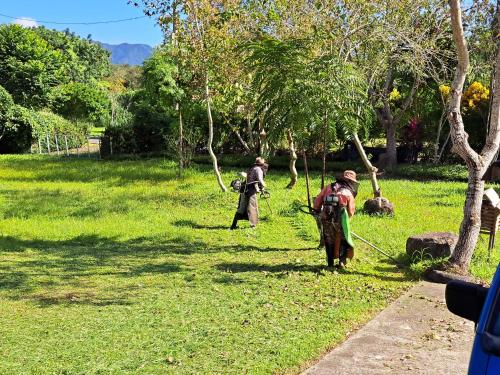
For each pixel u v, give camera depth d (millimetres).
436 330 6289
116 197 17922
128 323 6508
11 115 39156
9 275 8914
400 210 15312
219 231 12938
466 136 8500
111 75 82875
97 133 57156
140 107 34375
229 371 5137
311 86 10031
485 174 4430
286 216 14609
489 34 15062
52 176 23906
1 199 17438
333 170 27547
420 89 25656
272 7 14719
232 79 16875
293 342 5863
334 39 12945
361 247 10844
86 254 10641
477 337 2889
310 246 11258
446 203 16672
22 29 45094
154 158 32188
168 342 5871
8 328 6359
